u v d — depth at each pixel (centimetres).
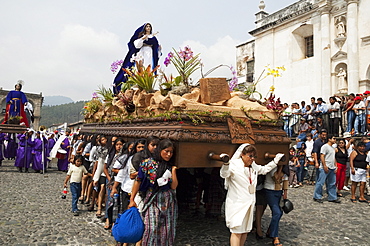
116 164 470
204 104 436
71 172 635
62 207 682
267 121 459
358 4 1532
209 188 622
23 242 452
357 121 1181
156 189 361
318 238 509
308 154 1100
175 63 554
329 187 824
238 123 423
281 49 1919
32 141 1291
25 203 702
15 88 1478
